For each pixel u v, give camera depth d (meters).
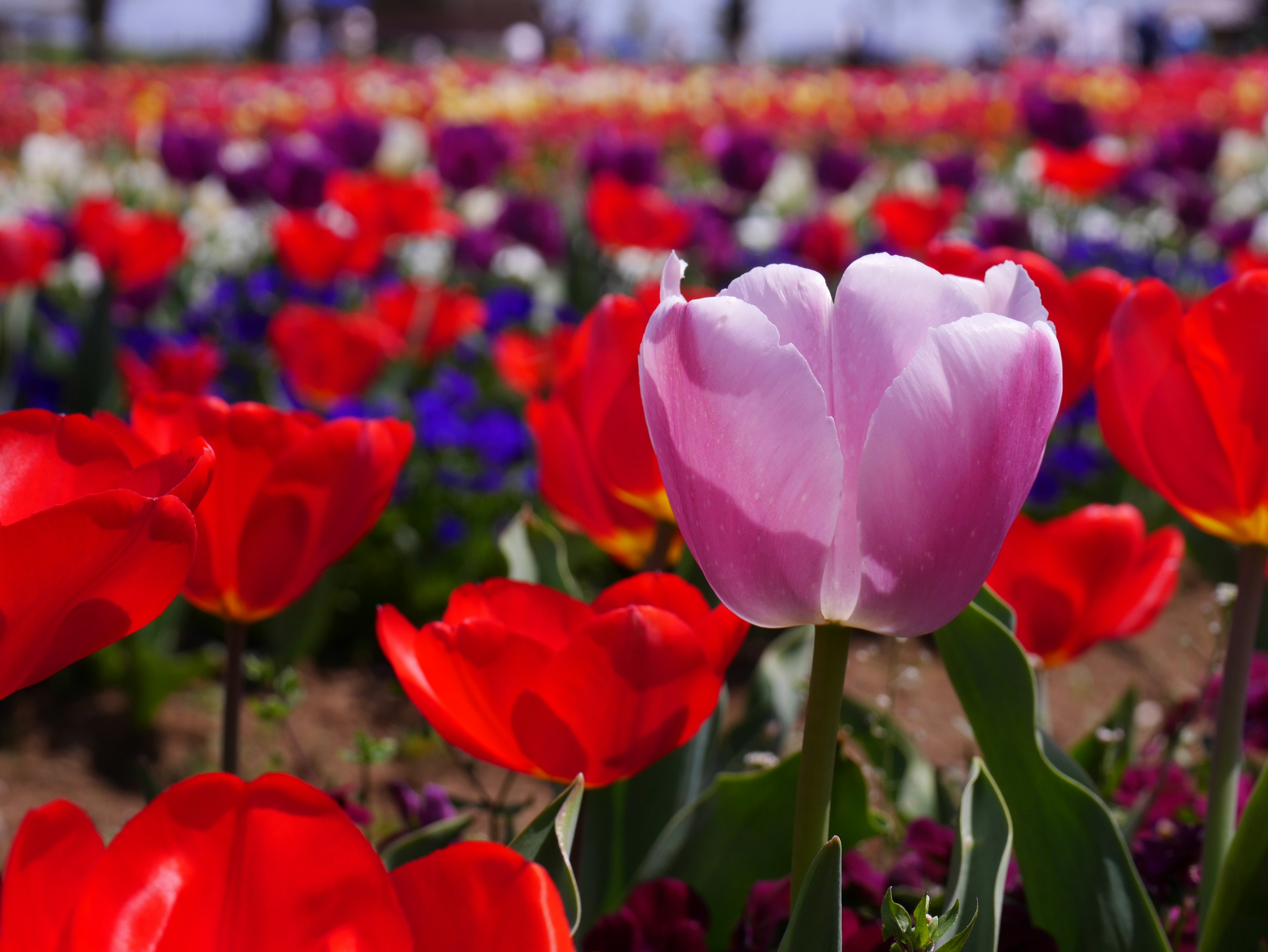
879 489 0.37
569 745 0.45
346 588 1.37
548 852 0.44
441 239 2.45
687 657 0.44
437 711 0.46
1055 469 1.47
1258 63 6.16
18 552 0.36
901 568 0.38
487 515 1.47
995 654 0.48
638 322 0.54
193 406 0.49
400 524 1.41
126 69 7.01
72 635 0.39
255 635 1.32
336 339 1.30
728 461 0.38
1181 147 2.54
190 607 1.36
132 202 3.26
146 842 0.36
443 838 0.52
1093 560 0.59
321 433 0.48
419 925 0.36
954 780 0.73
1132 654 1.39
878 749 0.71
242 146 3.65
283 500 0.49
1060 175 2.28
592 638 0.44
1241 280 0.45
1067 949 0.49
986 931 0.45
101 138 4.56
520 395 1.75
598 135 2.19
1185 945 0.56
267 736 1.12
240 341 1.81
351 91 5.36
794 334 0.39
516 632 0.45
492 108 5.23
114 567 0.38
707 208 2.15
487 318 1.92
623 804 0.57
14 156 4.31
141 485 0.40
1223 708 0.49
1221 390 0.46
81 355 1.41
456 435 1.42
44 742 1.13
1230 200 3.55
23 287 1.60
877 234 2.93
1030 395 0.38
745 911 0.51
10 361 1.55
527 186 3.97
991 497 0.38
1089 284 0.57
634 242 1.73
